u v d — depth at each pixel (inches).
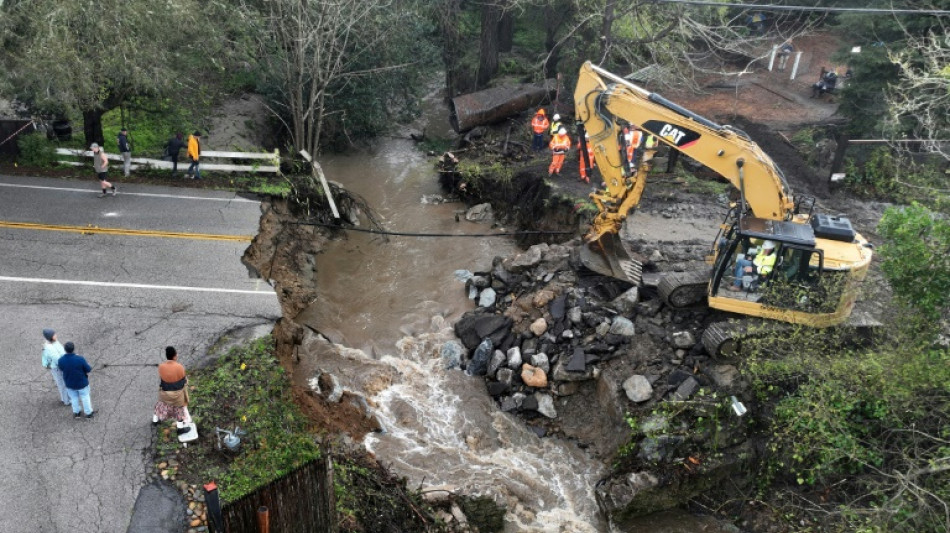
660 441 495.5
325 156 1063.6
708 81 1183.6
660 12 941.8
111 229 664.4
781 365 494.9
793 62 1240.2
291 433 452.1
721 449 502.6
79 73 650.2
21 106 869.8
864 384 475.5
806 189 850.8
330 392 552.7
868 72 862.5
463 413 562.3
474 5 1291.8
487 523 470.3
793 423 480.1
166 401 414.9
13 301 542.6
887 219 465.4
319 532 364.8
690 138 526.3
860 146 887.7
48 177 758.5
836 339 515.5
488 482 495.2
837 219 530.3
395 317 685.3
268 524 340.2
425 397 578.6
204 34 770.8
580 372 564.4
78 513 374.6
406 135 1147.9
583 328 593.9
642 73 942.4
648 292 606.9
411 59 1033.5
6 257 599.8
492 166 916.6
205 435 437.7
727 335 512.1
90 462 406.9
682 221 772.0
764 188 512.7
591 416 557.9
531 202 847.1
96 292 566.6
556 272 667.4
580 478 518.3
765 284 508.1
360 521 418.3
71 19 653.3
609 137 569.9
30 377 467.2
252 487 404.5
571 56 1122.7
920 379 433.1
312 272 740.0
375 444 519.2
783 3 1153.4
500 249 816.9
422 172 1032.2
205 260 629.6
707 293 561.6
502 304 676.7
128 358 495.2
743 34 1223.5
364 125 1053.8
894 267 458.0
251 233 683.4
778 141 956.0
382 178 1008.2
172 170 792.3
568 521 483.5
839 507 437.7
